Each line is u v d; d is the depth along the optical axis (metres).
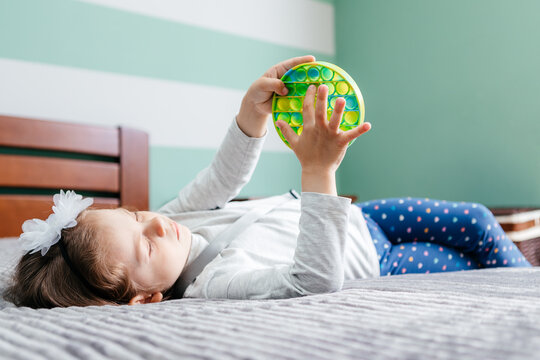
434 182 2.46
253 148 1.09
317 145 0.75
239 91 2.38
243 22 2.40
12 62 1.73
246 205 1.21
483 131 2.28
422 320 0.48
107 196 1.90
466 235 1.24
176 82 2.16
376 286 0.76
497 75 2.23
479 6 2.28
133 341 0.45
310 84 0.81
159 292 0.88
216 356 0.39
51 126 1.73
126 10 2.01
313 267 0.75
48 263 0.86
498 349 0.38
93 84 1.92
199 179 1.20
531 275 0.85
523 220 1.77
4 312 0.67
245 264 0.92
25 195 1.71
